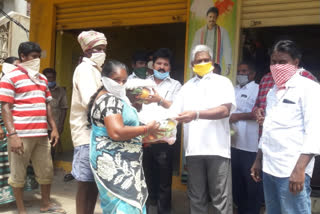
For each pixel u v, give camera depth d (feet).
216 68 11.16
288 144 6.95
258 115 9.64
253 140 10.96
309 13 12.87
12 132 10.47
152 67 11.27
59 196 13.66
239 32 14.08
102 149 6.93
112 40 23.90
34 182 13.08
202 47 9.12
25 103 11.00
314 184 13.10
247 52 16.08
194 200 9.16
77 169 8.90
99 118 6.95
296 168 6.55
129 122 7.06
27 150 11.10
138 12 16.69
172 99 10.90
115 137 6.66
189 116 8.04
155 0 16.17
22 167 11.16
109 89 7.15
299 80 7.02
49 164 11.76
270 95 7.71
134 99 8.36
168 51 10.94
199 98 9.07
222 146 8.86
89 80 8.63
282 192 7.06
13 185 11.16
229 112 8.75
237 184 11.33
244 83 11.73
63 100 17.03
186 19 15.42
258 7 13.80
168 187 10.79
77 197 9.07
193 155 9.04
